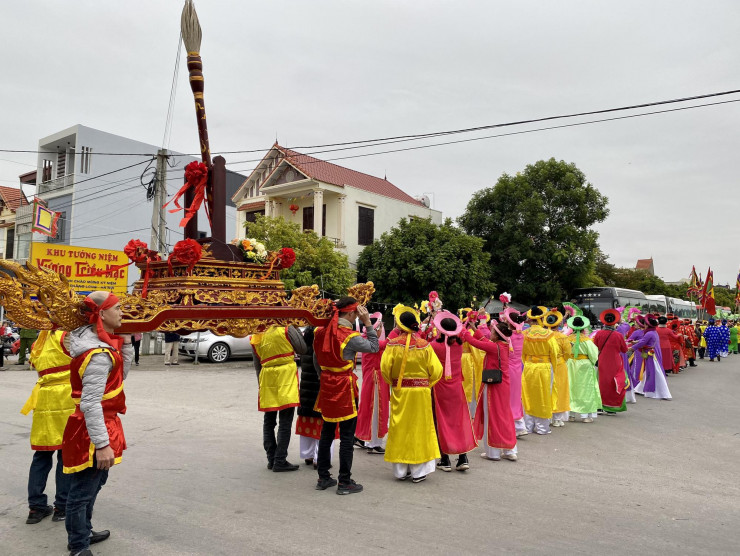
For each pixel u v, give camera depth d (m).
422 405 5.88
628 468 6.55
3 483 5.60
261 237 22.36
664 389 12.46
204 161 5.31
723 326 26.12
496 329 7.04
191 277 4.76
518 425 8.39
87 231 28.39
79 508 3.80
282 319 5.28
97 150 28.67
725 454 7.28
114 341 4.04
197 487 5.55
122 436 3.99
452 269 23.14
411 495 5.44
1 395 11.24
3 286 3.61
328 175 28.30
